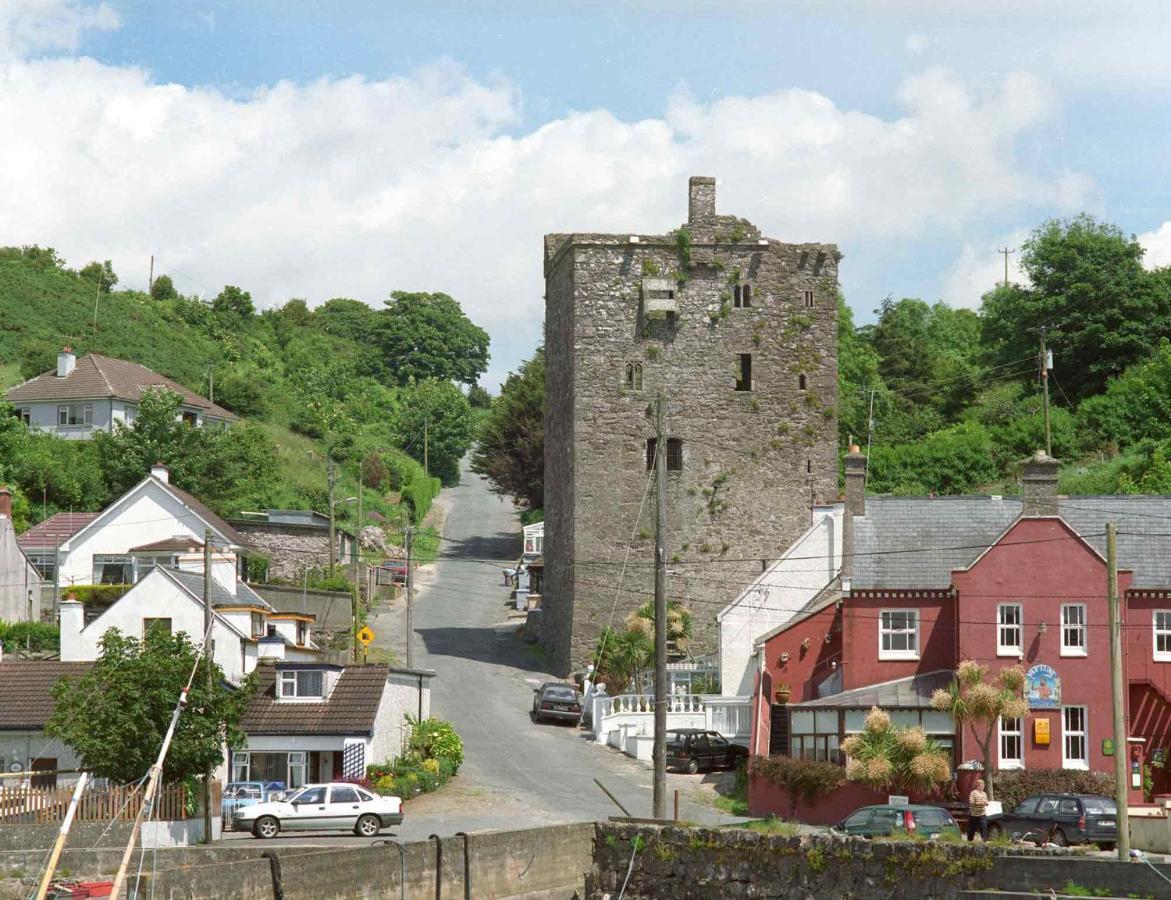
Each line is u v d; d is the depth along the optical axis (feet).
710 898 144.77
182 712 160.86
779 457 288.10
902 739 174.60
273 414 484.33
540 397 412.77
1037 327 352.28
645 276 288.10
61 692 164.86
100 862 141.69
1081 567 188.03
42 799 155.84
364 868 140.77
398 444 524.11
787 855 139.54
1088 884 121.60
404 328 641.40
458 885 147.43
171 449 353.51
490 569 401.90
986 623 188.34
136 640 168.76
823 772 180.04
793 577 234.99
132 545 292.40
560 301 298.97
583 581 282.56
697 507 285.64
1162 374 331.36
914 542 200.85
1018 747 184.75
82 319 503.61
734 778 205.98
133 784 159.74
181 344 522.06
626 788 199.93
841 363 402.52
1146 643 188.24
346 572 346.54
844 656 196.03
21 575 279.90
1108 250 366.02
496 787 199.62
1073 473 313.73
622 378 286.87
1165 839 140.05
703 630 282.56
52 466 338.75
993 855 126.21
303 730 194.18
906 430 384.47
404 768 197.98
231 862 133.80
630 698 236.02
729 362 288.30
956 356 459.73
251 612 214.69
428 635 320.70
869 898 132.87
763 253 290.35
